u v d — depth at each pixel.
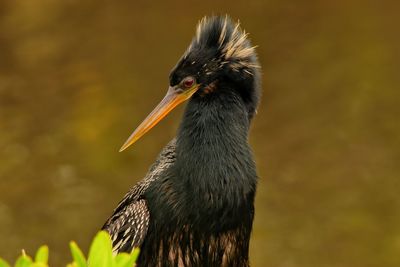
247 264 8.72
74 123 19.03
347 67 20.70
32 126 19.05
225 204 8.21
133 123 18.89
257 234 15.91
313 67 20.75
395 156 17.73
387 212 16.28
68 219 16.27
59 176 17.39
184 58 8.55
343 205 16.55
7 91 20.31
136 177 17.28
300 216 16.25
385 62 20.81
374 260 15.24
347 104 19.41
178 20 23.03
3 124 19.11
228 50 8.42
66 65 21.19
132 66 21.00
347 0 23.58
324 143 18.22
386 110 19.14
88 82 20.45
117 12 23.67
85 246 15.76
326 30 22.22
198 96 8.48
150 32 22.53
